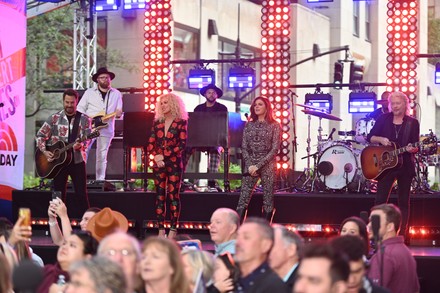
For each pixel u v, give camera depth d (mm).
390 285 13070
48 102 44062
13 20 21922
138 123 22594
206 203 21156
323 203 20812
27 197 21969
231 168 34875
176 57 45406
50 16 42812
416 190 22484
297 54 49719
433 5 61719
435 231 20406
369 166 18656
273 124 19625
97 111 22750
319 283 8023
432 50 61562
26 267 7562
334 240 10211
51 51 43844
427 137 19750
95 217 14164
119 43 43625
